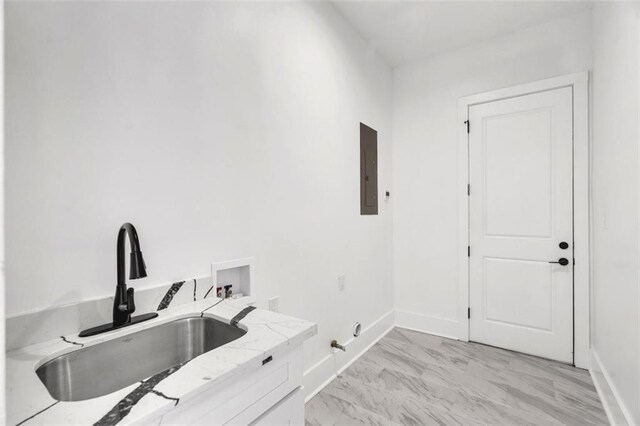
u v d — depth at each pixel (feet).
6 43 2.75
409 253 9.91
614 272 5.44
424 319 9.62
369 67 8.86
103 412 1.91
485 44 8.71
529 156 8.09
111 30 3.49
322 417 5.62
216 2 4.68
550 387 6.53
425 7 7.33
